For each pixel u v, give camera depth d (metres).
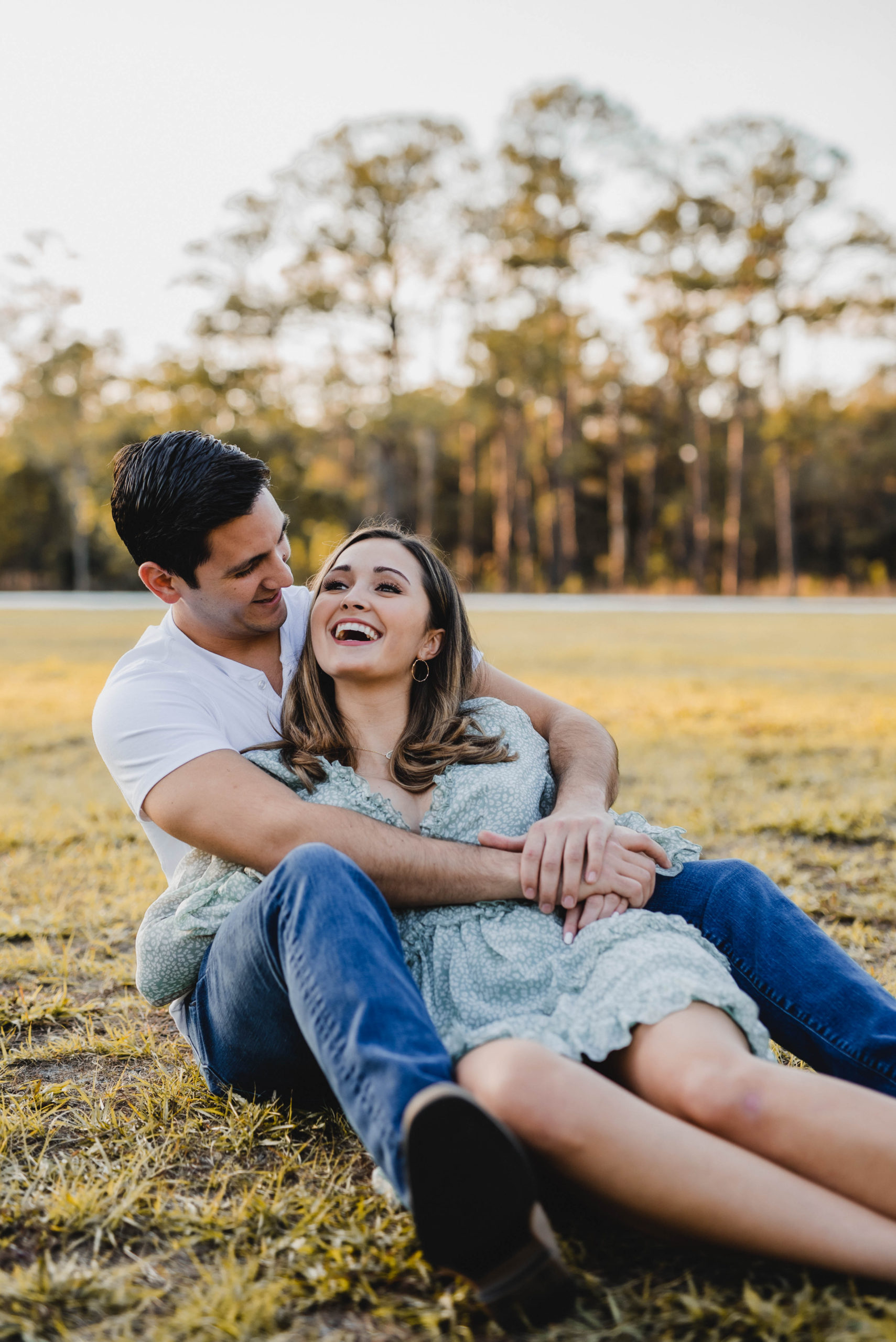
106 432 35.59
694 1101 1.42
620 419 38.25
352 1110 1.37
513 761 2.08
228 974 1.75
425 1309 1.35
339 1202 1.62
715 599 31.17
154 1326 1.32
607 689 8.24
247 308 33.66
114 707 1.99
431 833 1.98
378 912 1.57
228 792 1.87
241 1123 1.86
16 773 5.37
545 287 34.41
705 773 4.95
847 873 3.42
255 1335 1.30
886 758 5.31
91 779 5.20
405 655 2.06
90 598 31.77
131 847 3.97
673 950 1.63
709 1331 1.28
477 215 34.12
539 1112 1.34
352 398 35.09
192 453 2.01
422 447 37.78
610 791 2.15
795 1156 1.38
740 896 1.84
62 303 36.75
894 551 40.34
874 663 10.66
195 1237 1.53
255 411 34.16
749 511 40.03
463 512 40.66
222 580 2.03
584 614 20.84
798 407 33.78
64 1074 2.17
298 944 1.50
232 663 2.13
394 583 2.07
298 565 33.75
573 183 33.72
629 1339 1.28
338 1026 1.41
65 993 2.55
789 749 5.58
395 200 33.34
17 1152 1.81
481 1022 1.66
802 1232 1.31
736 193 33.06
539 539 40.31
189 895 1.95
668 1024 1.50
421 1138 1.21
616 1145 1.33
